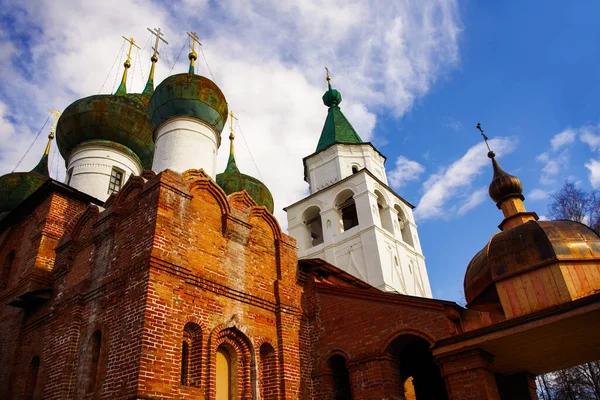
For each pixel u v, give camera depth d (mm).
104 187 20609
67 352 11664
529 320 9570
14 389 13320
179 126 18562
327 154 35875
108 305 11469
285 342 13680
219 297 12414
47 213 16031
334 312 14586
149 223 11664
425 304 12734
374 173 35062
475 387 10305
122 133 21609
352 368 13438
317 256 31234
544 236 11156
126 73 26172
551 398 32094
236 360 12477
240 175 26062
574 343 11055
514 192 14562
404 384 16625
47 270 15109
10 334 14781
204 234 12750
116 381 10078
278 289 14312
